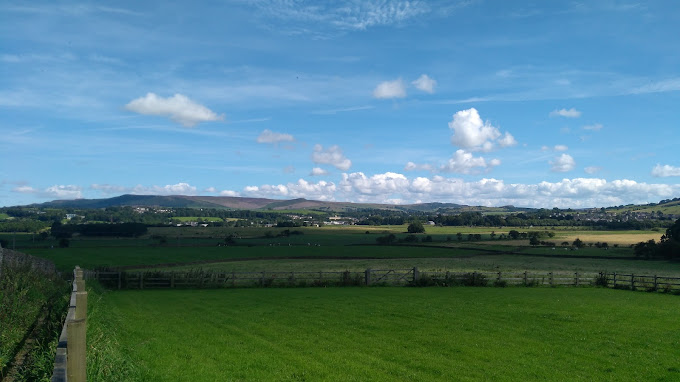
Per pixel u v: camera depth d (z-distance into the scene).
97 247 109.69
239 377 12.71
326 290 36.47
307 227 199.62
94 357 9.52
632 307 26.73
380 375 13.14
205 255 95.50
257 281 41.31
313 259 91.81
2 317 14.18
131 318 21.70
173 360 13.98
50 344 10.53
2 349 11.65
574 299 30.69
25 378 9.75
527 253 101.88
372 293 33.91
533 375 13.36
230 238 128.12
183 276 40.41
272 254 99.75
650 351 16.05
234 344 16.55
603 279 41.53
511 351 15.94
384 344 16.80
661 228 176.50
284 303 27.91
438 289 37.28
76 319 6.42
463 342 17.17
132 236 138.88
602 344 17.03
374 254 101.31
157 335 17.67
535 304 27.59
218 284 39.62
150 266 74.56
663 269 69.62
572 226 194.88
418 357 15.08
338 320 21.61
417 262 82.75
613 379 13.05
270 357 14.85
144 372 12.25
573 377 13.20
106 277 38.72
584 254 98.38
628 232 159.62
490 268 70.06
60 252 96.00
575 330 19.48
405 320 21.62
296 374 13.09
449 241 134.62
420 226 169.38
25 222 144.88
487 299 30.05
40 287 23.41
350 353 15.50
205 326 19.98
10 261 28.78
